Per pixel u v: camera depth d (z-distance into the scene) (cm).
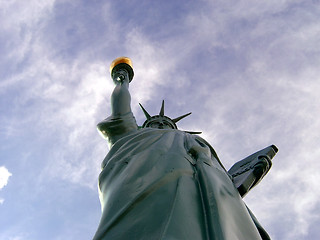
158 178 1984
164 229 1641
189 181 2045
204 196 1917
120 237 1677
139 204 1848
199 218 1789
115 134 2822
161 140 2505
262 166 2673
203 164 2200
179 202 1817
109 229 1748
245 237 1809
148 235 1647
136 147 2408
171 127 3897
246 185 2542
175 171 2064
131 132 2827
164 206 1800
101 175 2291
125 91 3178
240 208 1986
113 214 1841
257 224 2269
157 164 2158
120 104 3027
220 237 1630
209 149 2614
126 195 1923
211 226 1706
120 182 2058
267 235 2234
